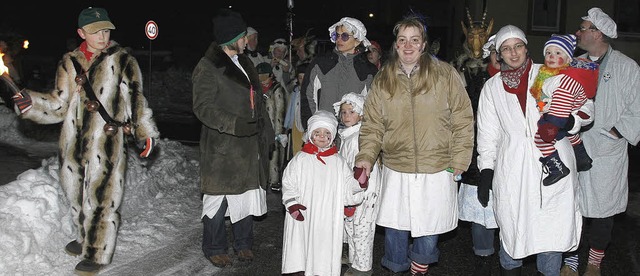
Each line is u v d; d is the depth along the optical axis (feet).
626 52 56.95
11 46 47.98
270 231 22.56
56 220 17.70
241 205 17.85
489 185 15.10
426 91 14.90
